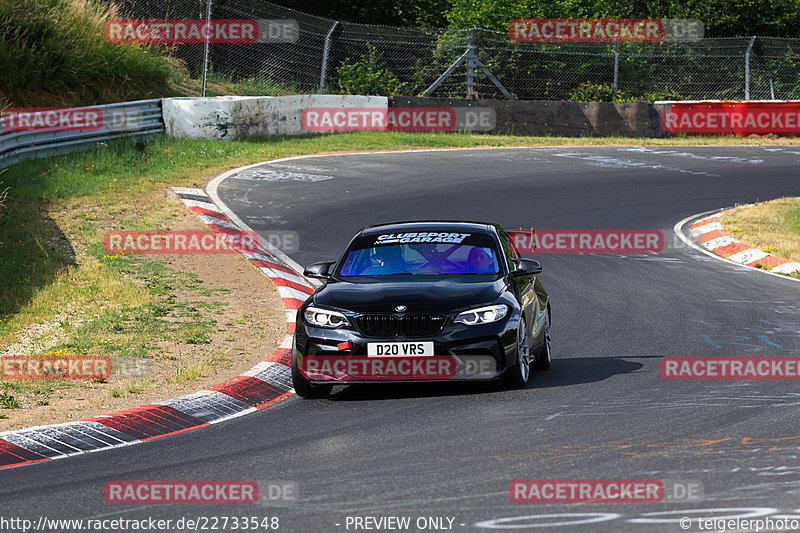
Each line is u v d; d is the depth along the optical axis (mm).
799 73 138500
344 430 28062
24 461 26734
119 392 34031
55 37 94000
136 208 68250
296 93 122500
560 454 24031
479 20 132750
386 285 33469
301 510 20625
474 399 31203
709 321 43688
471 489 21438
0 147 72625
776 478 21266
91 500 22422
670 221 71375
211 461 25562
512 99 125375
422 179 85625
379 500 20984
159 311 46219
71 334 42875
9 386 35156
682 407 28828
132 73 101812
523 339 33094
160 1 118812
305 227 66812
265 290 51406
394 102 114688
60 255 55094
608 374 34375
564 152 104000
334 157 95375
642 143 113188
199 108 95375
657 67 139125
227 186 79250
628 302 48375
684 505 19672
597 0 151750
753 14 150625
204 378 36250
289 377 36312
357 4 144375
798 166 97312
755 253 60156
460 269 35031
